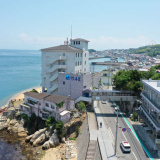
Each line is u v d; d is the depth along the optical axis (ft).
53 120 160.04
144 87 164.04
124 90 200.03
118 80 218.59
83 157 120.26
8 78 457.68
